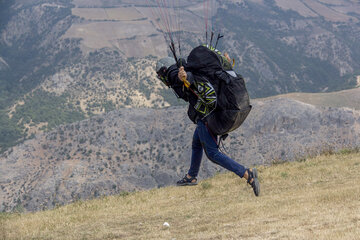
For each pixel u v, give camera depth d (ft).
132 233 51.13
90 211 75.41
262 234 38.32
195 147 50.31
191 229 47.57
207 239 40.60
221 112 39.55
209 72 39.19
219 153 43.70
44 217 74.84
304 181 79.10
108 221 61.57
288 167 102.99
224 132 41.16
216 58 39.68
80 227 59.06
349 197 52.16
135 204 78.33
